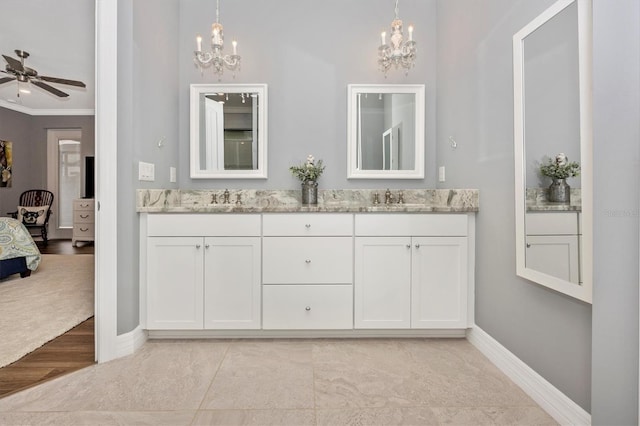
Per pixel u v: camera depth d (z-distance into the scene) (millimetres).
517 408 1385
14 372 1616
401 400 1424
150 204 2014
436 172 2512
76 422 1271
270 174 2516
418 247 1973
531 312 1472
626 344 962
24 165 5625
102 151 1730
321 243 1972
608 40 995
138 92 1885
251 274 1963
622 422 974
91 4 2639
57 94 4055
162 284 1938
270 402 1402
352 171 2500
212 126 2484
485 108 1830
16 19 2859
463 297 1973
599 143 1025
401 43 2062
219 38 2037
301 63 2508
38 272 3512
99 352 1725
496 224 1739
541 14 1371
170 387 1503
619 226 975
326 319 1978
